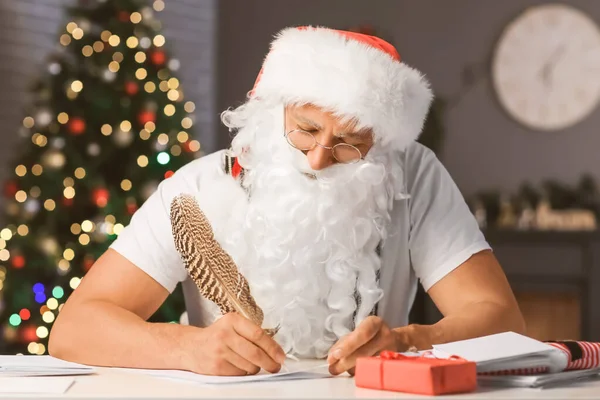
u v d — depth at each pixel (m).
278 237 1.53
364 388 1.14
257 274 1.55
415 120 1.62
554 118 5.20
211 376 1.26
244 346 1.26
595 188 5.12
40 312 3.75
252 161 1.63
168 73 4.00
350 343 1.26
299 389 1.14
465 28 5.30
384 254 1.70
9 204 3.96
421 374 1.08
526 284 4.79
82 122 3.80
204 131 5.49
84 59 3.88
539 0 5.23
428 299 4.61
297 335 1.56
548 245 4.76
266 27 5.58
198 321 1.73
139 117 3.86
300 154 1.55
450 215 1.72
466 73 5.29
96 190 3.74
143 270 1.62
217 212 1.59
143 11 4.01
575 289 4.72
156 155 3.85
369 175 1.54
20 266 3.76
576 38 5.18
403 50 5.38
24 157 3.87
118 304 1.58
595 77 5.16
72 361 1.47
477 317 1.52
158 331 1.39
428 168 1.78
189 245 1.36
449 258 1.66
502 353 1.18
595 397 1.07
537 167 5.21
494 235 4.80
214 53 5.61
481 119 5.28
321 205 1.52
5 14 4.50
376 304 1.69
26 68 4.57
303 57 1.54
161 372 1.31
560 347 1.22
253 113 1.64
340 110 1.49
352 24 5.46
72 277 3.72
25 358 1.43
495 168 5.26
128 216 3.71
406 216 1.72
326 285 1.56
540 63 5.21
